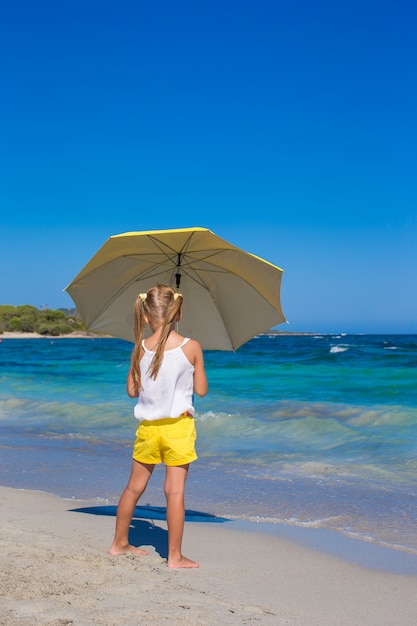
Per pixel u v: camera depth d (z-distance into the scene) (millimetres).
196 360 3824
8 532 4340
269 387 15617
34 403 13102
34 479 6844
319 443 8656
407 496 6008
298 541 4719
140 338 3883
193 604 3031
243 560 4203
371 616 3227
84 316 4883
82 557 3727
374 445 8305
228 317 5051
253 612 3053
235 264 4699
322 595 3543
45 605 2799
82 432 10141
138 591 3160
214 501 5930
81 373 21594
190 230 4383
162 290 3875
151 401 3775
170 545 3824
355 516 5398
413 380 16078
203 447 8664
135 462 3908
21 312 199250
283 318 4887
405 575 3973
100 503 5801
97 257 4594
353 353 31203
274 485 6516
